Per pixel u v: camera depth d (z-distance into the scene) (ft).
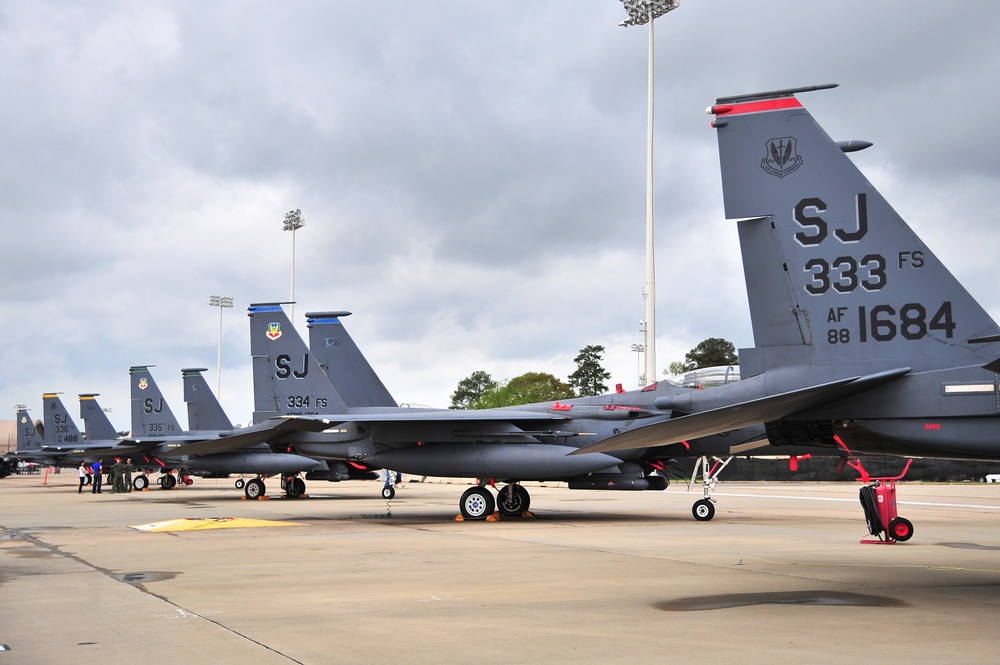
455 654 20.53
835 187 29.91
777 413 29.81
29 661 20.30
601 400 66.64
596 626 23.79
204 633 23.34
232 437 75.92
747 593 29.37
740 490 129.49
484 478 65.98
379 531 56.59
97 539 52.70
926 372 28.22
